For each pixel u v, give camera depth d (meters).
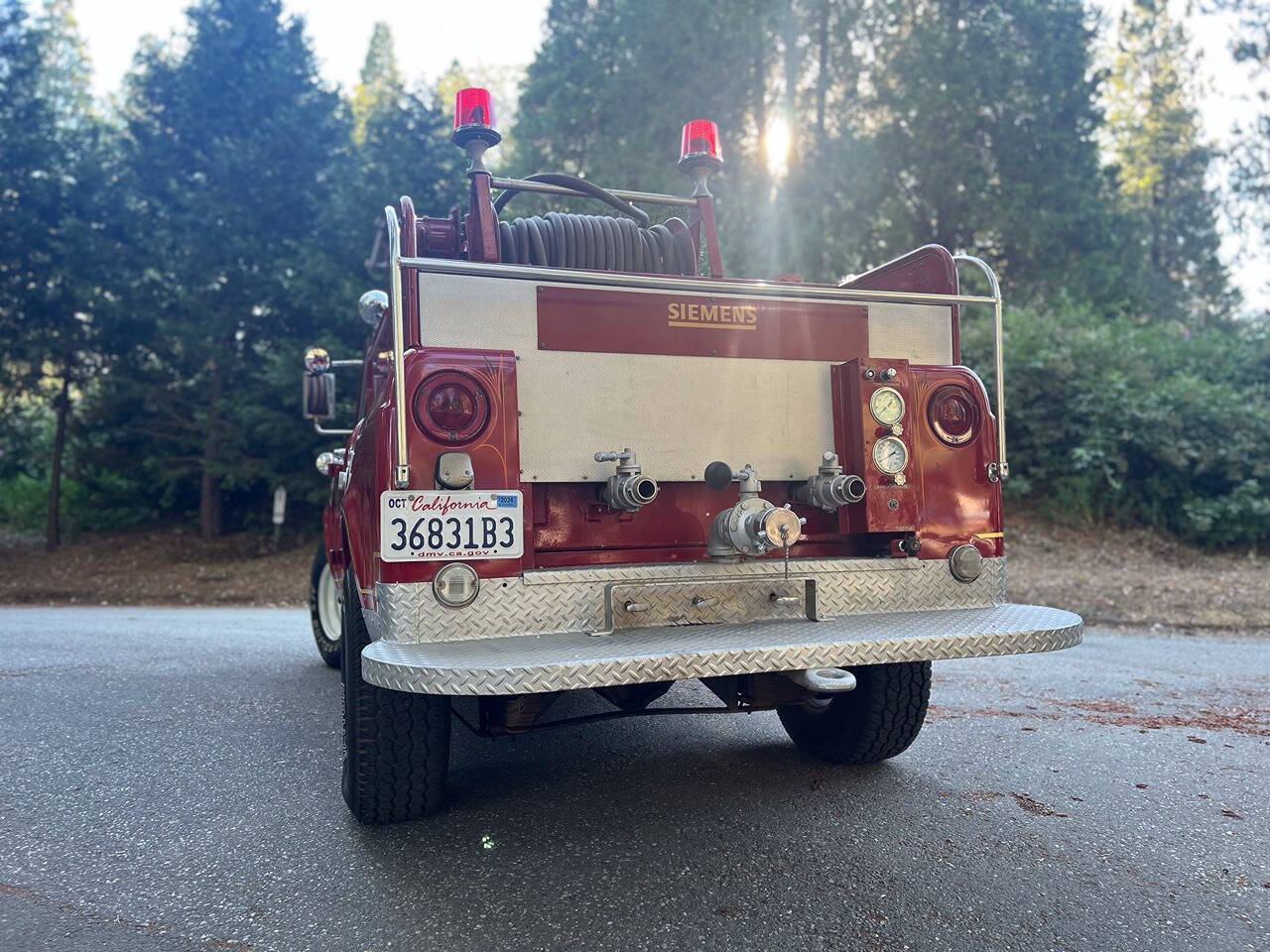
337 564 5.00
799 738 4.21
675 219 4.71
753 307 3.49
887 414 3.44
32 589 13.54
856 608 3.32
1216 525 11.97
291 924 2.55
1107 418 13.01
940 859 3.00
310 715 4.95
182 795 3.65
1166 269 26.22
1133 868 2.93
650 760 4.16
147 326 16.05
